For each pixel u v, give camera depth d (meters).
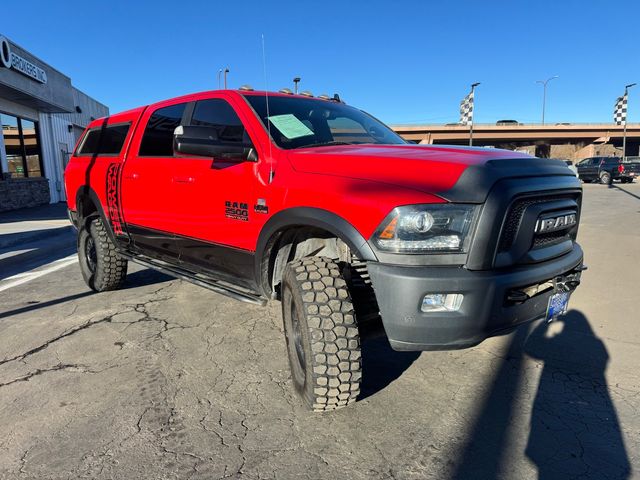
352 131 3.86
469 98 44.41
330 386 2.57
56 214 14.14
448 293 2.34
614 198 17.58
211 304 4.86
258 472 2.28
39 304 4.98
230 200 3.33
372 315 2.83
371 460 2.37
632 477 2.23
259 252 3.12
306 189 2.75
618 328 4.06
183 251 4.05
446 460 2.36
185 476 2.25
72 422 2.72
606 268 6.10
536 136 69.69
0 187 14.87
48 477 2.25
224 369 3.39
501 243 2.41
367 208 2.43
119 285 5.38
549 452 2.42
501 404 2.88
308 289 2.61
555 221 2.72
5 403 2.94
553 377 3.22
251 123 3.37
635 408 2.83
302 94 4.34
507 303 2.49
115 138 5.04
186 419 2.74
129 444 2.51
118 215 4.79
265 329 4.15
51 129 19.52
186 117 4.01
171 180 3.93
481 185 2.36
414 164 2.56
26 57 14.67
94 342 3.89
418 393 3.02
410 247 2.34
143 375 3.30
